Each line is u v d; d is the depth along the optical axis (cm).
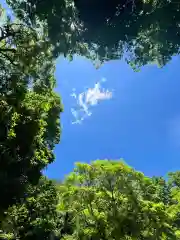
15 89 1589
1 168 1650
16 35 1573
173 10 2128
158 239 1315
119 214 1326
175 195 1723
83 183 1460
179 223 1490
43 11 2003
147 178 1432
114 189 1386
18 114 1652
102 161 1448
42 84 1717
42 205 2183
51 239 2203
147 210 1337
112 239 1315
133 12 2258
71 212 1466
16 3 1986
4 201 1681
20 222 2103
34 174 1834
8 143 1655
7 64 1574
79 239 1368
